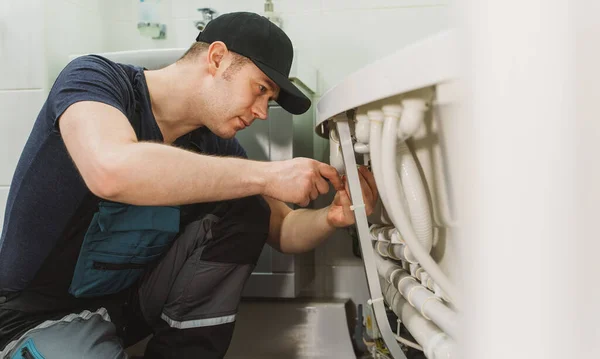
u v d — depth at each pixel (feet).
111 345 2.91
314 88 5.21
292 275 4.45
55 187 2.90
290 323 4.78
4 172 4.83
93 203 2.99
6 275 3.07
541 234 0.68
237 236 3.46
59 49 5.00
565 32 0.67
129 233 3.19
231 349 4.77
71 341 2.79
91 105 2.55
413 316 2.13
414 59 1.43
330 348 4.68
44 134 2.85
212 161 2.53
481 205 0.74
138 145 2.40
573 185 0.67
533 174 0.69
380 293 2.22
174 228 3.37
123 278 3.37
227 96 3.27
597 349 0.67
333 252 5.33
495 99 0.71
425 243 1.83
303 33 5.39
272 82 3.31
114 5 5.86
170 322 3.50
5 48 4.80
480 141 0.73
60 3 5.01
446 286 1.70
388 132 1.72
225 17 3.35
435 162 1.72
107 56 4.47
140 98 3.22
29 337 2.82
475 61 0.74
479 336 0.75
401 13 5.25
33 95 4.78
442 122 1.48
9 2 4.79
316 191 2.77
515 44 0.70
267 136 4.47
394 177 1.74
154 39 5.76
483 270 0.74
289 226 3.88
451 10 0.94
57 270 3.09
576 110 0.67
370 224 3.38
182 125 3.53
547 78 0.68
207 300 3.48
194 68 3.32
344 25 5.33
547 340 0.69
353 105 1.80
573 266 0.67
